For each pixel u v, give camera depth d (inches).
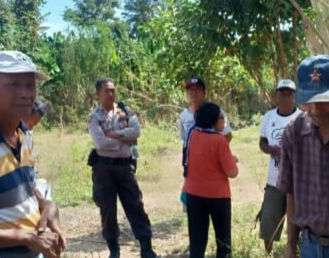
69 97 826.2
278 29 227.1
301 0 225.8
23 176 102.2
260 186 357.7
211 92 295.4
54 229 106.3
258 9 227.1
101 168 224.8
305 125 120.7
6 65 101.3
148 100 703.7
